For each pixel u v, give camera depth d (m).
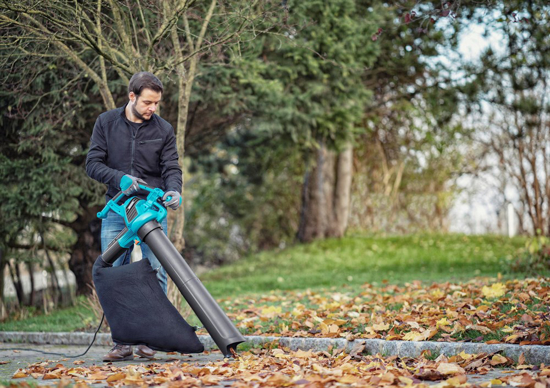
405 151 18.72
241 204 18.80
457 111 13.57
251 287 10.85
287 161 17.33
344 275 11.98
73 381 3.58
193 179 19.47
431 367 3.71
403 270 12.62
